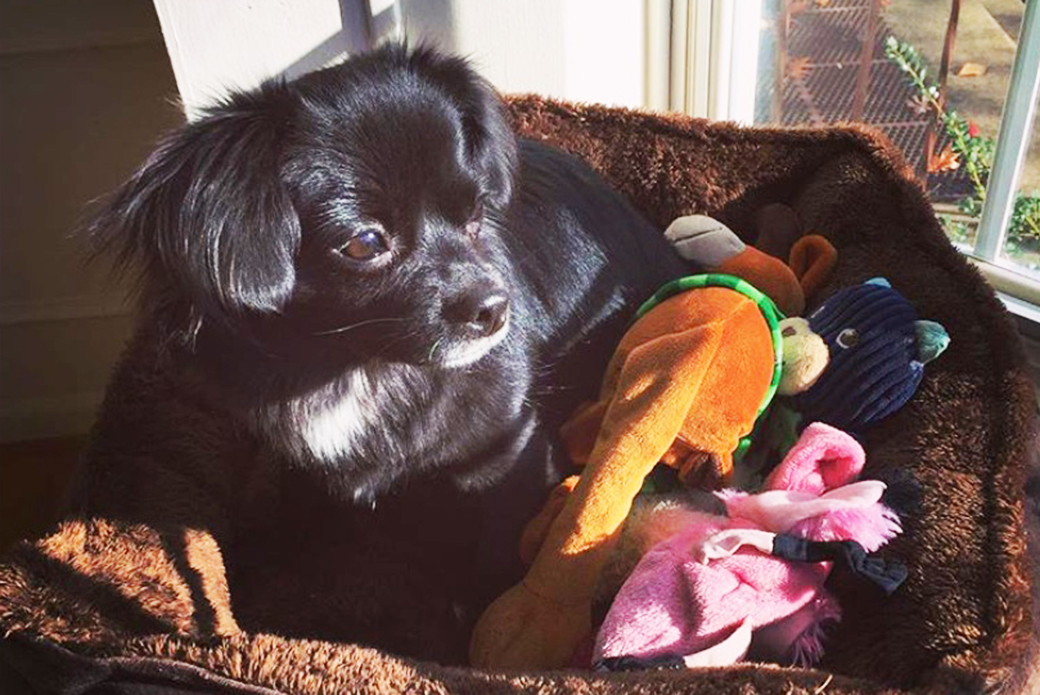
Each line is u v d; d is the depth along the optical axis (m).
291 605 0.48
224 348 0.42
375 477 0.46
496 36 0.58
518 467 0.46
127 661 0.36
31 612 0.39
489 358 0.44
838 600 0.41
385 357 0.40
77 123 0.62
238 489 0.52
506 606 0.43
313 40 0.56
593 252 0.51
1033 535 0.41
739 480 0.47
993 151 0.59
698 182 0.60
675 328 0.45
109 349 0.70
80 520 0.44
